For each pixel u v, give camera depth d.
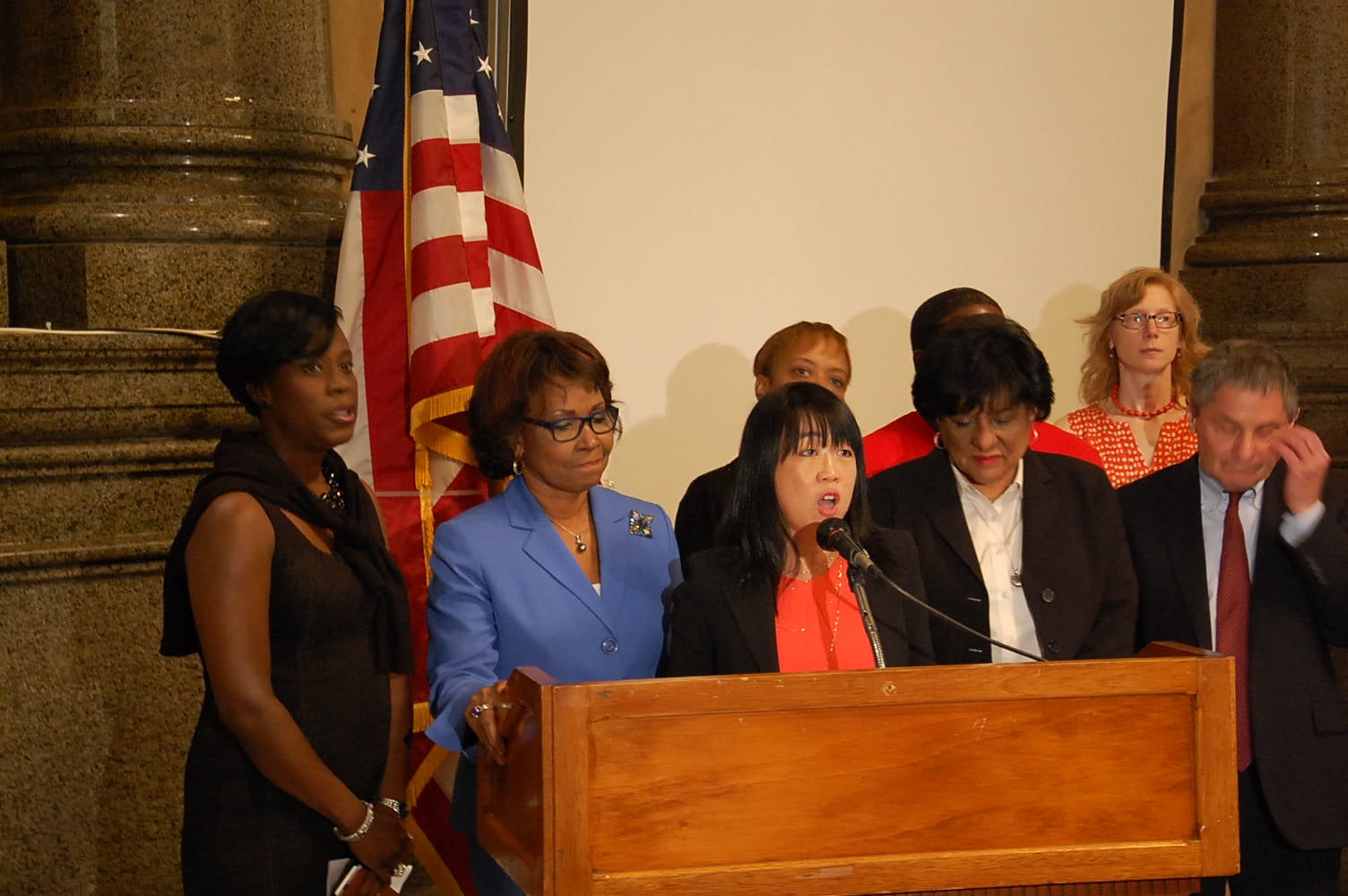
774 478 2.26
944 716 1.87
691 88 4.48
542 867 1.77
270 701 2.27
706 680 1.81
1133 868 1.91
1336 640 2.66
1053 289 5.02
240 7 3.55
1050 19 4.93
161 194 3.45
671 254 4.50
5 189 3.58
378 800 2.49
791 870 1.82
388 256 3.28
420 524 3.22
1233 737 1.94
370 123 3.33
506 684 2.03
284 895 2.33
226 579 2.27
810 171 4.66
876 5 4.70
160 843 3.22
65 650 3.08
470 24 3.34
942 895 1.91
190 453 3.24
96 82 3.45
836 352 3.24
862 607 2.13
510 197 3.37
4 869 3.00
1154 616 2.71
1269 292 5.02
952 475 2.64
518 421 2.43
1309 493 2.53
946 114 4.83
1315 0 5.00
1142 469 3.70
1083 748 1.91
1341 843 2.57
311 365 2.43
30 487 3.04
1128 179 5.08
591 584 2.48
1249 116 5.15
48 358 3.02
